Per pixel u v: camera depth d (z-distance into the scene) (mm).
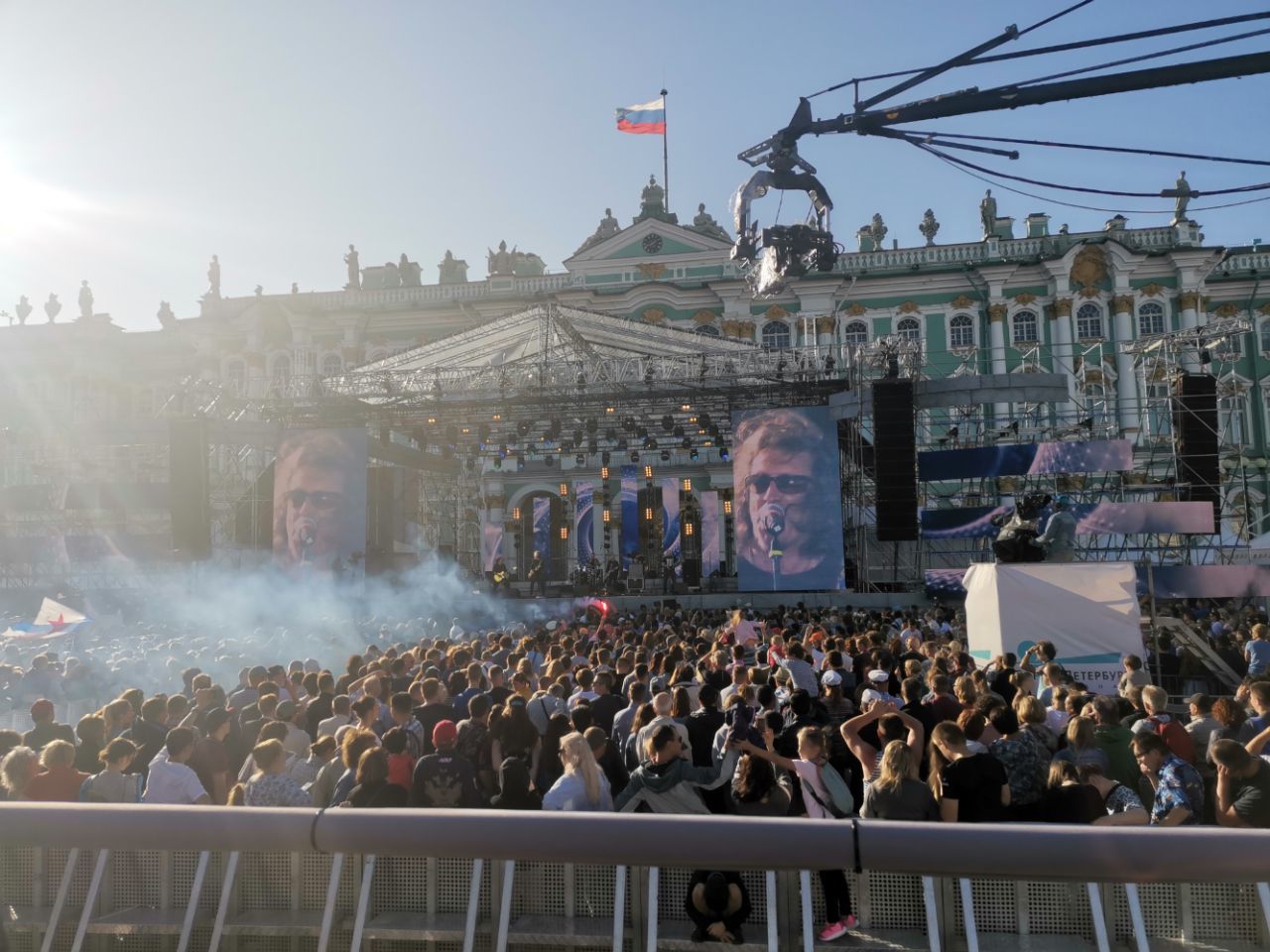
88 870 4891
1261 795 5965
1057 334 45969
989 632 15070
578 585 37312
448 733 7297
